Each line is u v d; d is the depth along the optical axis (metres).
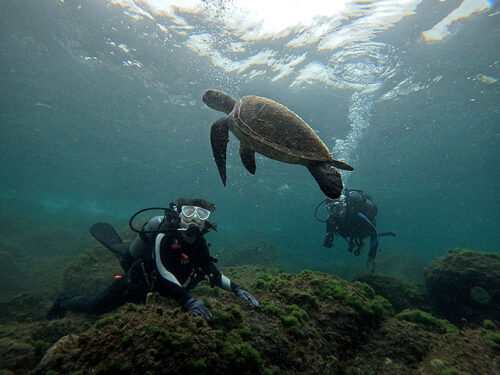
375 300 1.39
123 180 14.98
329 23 3.63
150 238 1.26
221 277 1.20
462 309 2.02
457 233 45.00
